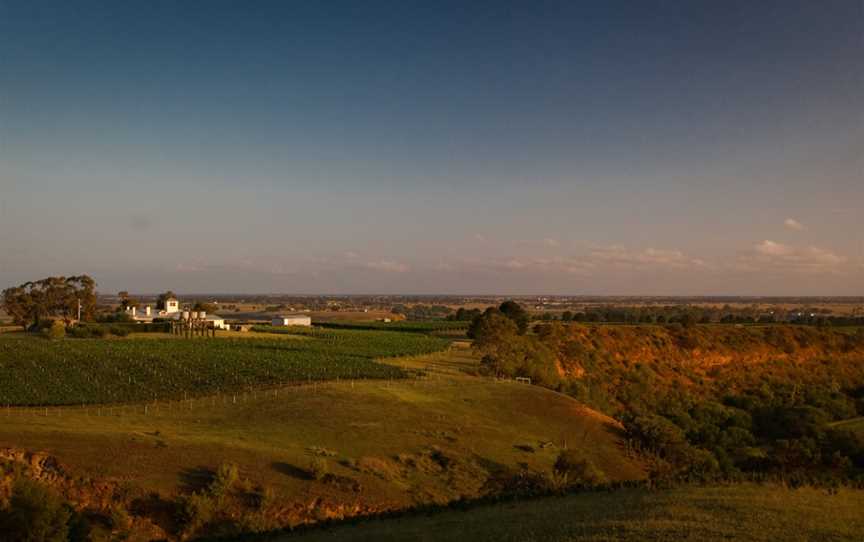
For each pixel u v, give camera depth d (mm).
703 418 77438
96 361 82562
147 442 41750
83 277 151000
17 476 35000
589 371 102875
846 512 23062
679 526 21500
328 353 99062
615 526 22266
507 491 37844
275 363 84188
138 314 160875
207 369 78688
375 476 41719
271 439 46594
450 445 49469
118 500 35188
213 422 51531
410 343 120375
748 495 25859
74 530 30078
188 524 33938
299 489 38500
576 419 62594
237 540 28500
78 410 56375
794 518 22109
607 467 52062
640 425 60875
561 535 22312
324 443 46875
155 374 74688
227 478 36938
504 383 73438
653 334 124812
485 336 88875
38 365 78312
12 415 51594
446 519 28359
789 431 72500
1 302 142750
